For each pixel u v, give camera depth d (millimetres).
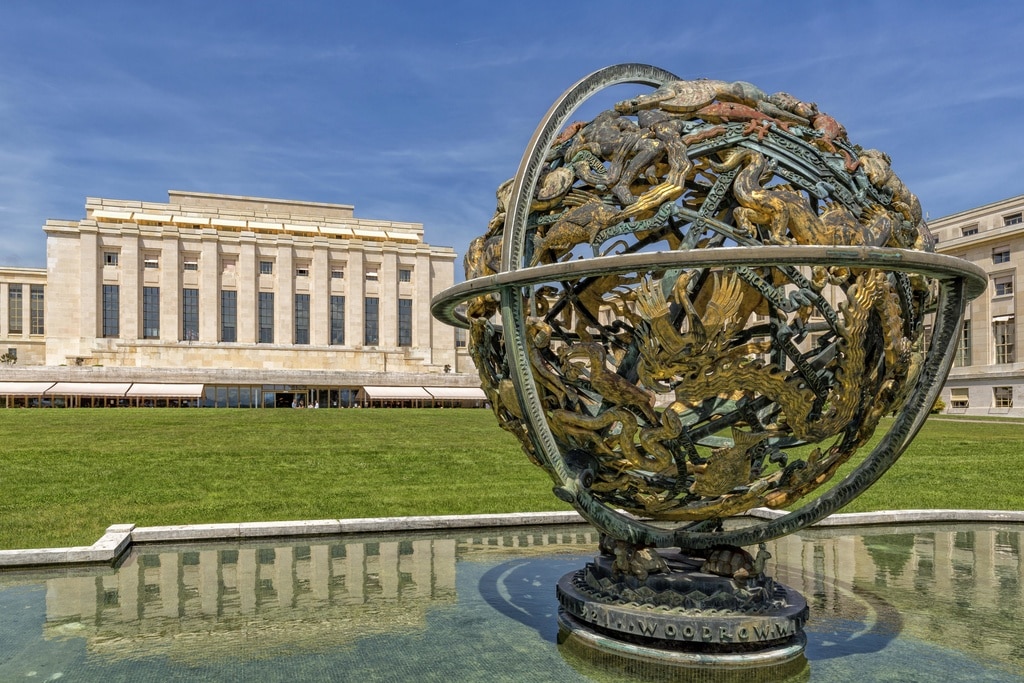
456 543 10633
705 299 7230
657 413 5855
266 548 10250
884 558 9812
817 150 6055
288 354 86000
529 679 5777
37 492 14812
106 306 82188
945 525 12008
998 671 5941
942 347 6012
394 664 6086
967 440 27234
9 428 31172
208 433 29609
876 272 5492
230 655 6297
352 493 14953
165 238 83938
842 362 5566
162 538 10523
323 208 102688
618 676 5832
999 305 64812
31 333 97125
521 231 6023
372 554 9930
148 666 6059
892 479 17172
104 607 7637
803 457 21109
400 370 90125
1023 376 61406
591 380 5898
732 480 5961
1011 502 14367
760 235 5852
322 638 6707
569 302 6754
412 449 23203
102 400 70562
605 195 6090
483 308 6836
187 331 84625
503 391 6426
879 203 6164
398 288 92562
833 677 5809
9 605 7703
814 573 9055
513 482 16422
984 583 8602
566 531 11445
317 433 30219
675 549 7879
